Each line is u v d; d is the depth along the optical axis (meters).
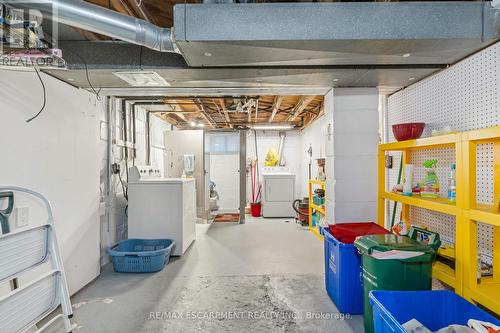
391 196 2.57
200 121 6.79
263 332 2.07
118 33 1.74
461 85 2.12
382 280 1.83
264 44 1.81
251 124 7.15
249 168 7.95
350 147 3.04
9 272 1.69
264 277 3.05
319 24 1.74
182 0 2.08
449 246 2.08
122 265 3.23
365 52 1.97
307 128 7.00
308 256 3.76
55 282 1.98
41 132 2.30
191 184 4.38
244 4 1.73
